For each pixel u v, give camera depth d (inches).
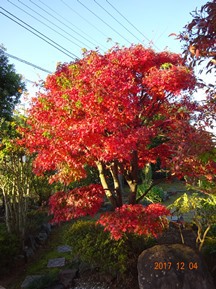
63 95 162.6
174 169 152.1
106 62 170.6
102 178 212.4
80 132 151.6
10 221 288.2
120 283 200.8
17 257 268.5
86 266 226.7
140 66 177.3
